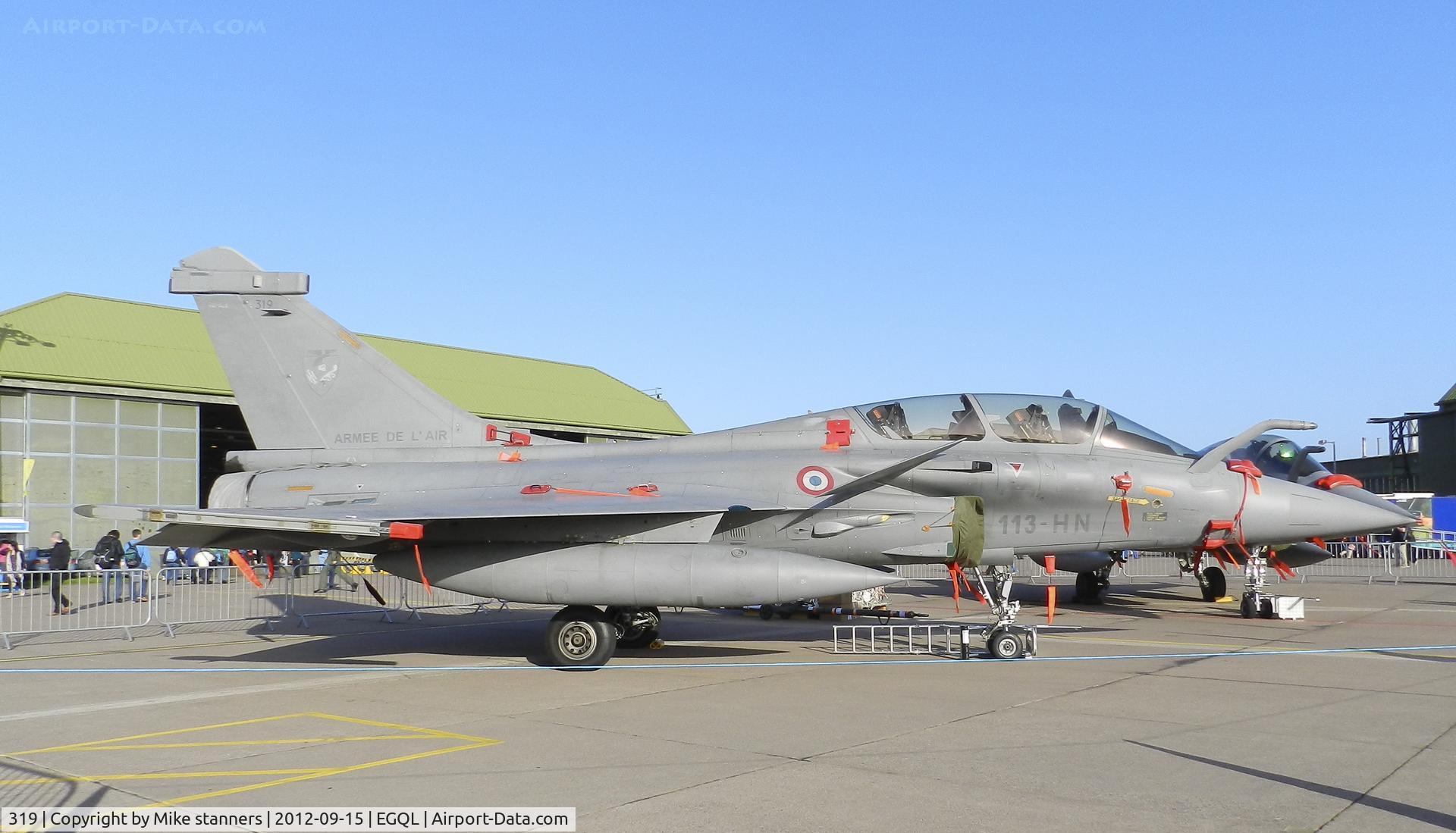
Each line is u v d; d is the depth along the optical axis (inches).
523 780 256.4
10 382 1109.7
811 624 650.8
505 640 577.6
